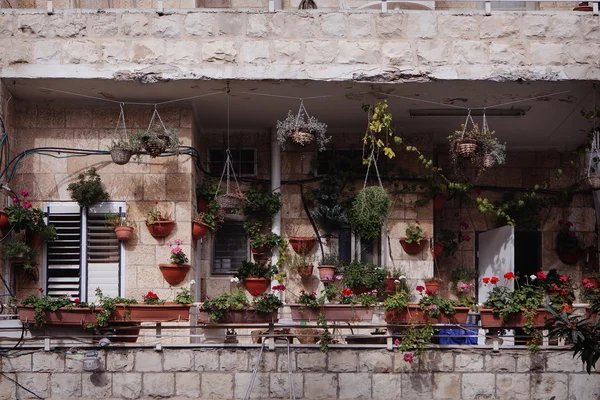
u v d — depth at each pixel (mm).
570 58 12352
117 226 12672
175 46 12320
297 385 11453
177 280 12672
